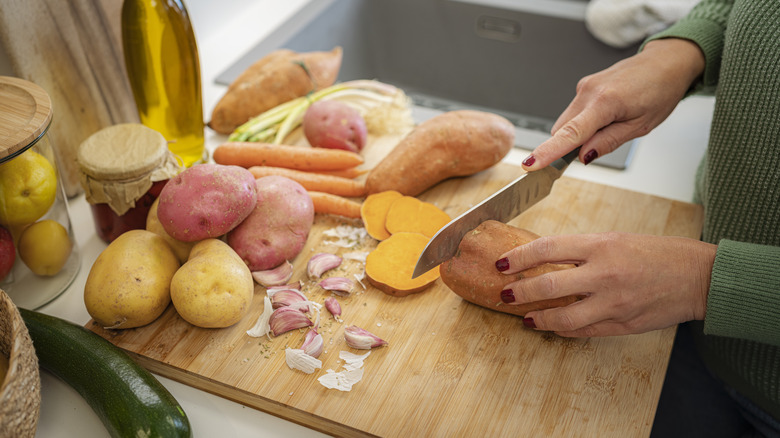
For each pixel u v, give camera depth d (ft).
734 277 2.06
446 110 3.40
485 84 4.10
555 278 2.17
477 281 2.33
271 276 2.49
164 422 2.01
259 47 3.67
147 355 2.27
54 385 2.24
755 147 2.34
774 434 2.56
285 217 2.48
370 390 2.20
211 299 2.25
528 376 2.24
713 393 2.89
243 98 3.10
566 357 2.29
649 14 3.61
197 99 2.82
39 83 2.62
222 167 2.39
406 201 2.70
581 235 2.21
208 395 2.27
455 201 2.83
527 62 3.96
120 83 2.93
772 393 2.46
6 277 2.38
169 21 2.64
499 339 2.34
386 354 2.30
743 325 2.09
